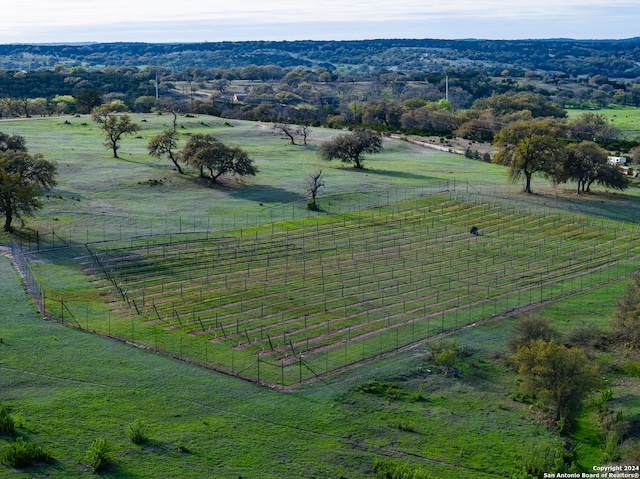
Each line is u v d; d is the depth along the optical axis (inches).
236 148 6018.7
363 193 5821.9
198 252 4315.9
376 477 2217.0
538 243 4776.1
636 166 7436.0
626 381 2913.4
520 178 6535.4
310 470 2225.6
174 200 5462.6
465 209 5492.1
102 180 5920.3
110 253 4210.1
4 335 2962.6
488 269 4229.8
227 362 2896.2
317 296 3695.9
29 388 2561.5
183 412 2492.6
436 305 3627.0
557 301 3730.3
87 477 2069.4
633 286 3452.3
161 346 3004.4
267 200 5556.1
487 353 3083.2
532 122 6373.0
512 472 2285.9
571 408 2600.9
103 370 2736.2
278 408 2561.5
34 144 7440.9
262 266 4141.2
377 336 3211.1
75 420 2373.3
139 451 2233.0
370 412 2583.7
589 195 5959.6
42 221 4744.1
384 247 4594.0
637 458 2306.8
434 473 2255.2
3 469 2057.1
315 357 2977.4
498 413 2632.9
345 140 6840.6
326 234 4820.4
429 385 2795.3
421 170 6934.1
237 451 2290.8
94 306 3410.4
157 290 3686.0
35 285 3563.0
